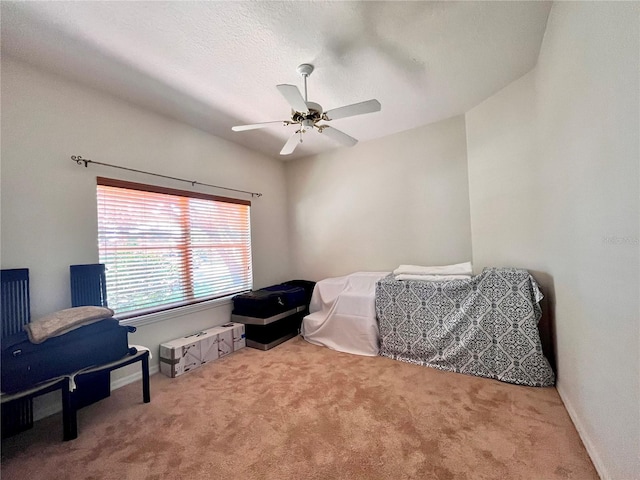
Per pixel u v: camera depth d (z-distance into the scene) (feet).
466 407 5.99
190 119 9.43
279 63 6.68
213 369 8.36
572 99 4.72
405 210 11.07
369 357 9.02
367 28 5.68
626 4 3.06
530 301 6.88
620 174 3.33
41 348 5.27
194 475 4.39
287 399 6.55
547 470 4.27
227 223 11.21
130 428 5.61
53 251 6.64
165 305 8.90
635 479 3.22
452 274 8.73
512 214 8.01
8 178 6.06
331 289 10.96
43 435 5.49
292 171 14.14
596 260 4.08
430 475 4.26
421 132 10.66
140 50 6.11
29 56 6.18
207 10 5.10
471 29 5.83
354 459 4.63
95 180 7.40
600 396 4.09
